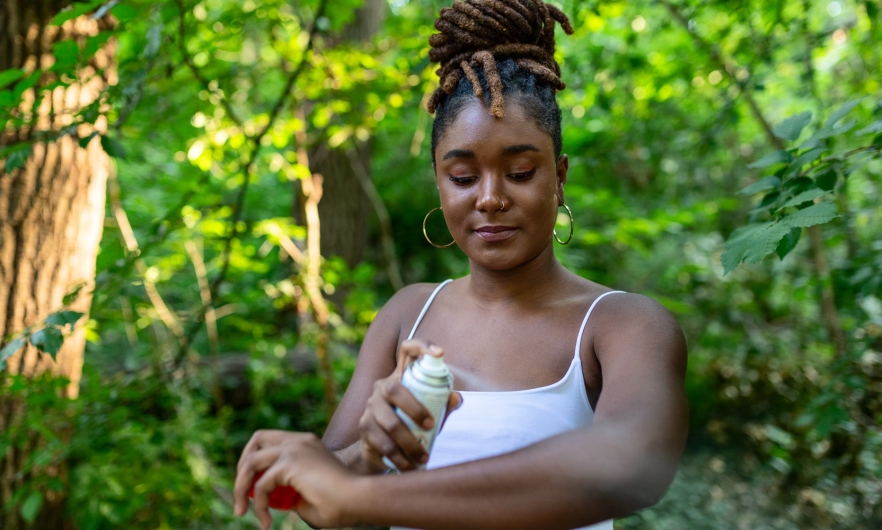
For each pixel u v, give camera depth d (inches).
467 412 41.9
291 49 121.3
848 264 103.3
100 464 106.5
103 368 177.0
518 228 42.7
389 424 34.1
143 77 77.5
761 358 211.5
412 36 134.1
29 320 98.0
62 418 97.5
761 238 53.6
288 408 190.1
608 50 153.1
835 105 139.5
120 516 108.2
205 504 123.0
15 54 89.7
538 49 44.8
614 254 241.6
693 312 214.2
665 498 163.2
